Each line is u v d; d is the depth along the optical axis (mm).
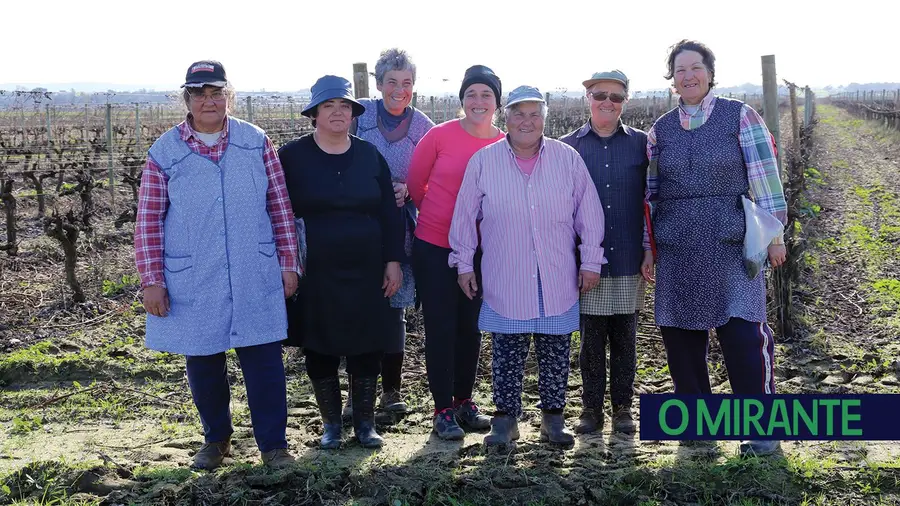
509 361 4277
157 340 3986
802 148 17484
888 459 3984
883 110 36812
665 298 4328
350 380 4445
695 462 3961
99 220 12758
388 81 4723
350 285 4160
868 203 15039
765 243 4062
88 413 5047
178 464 4141
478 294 4613
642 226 4465
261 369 4000
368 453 4281
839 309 7535
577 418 4852
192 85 3748
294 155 4168
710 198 4184
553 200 4160
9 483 3730
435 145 4453
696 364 4453
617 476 3818
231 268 3908
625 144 4410
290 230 4070
